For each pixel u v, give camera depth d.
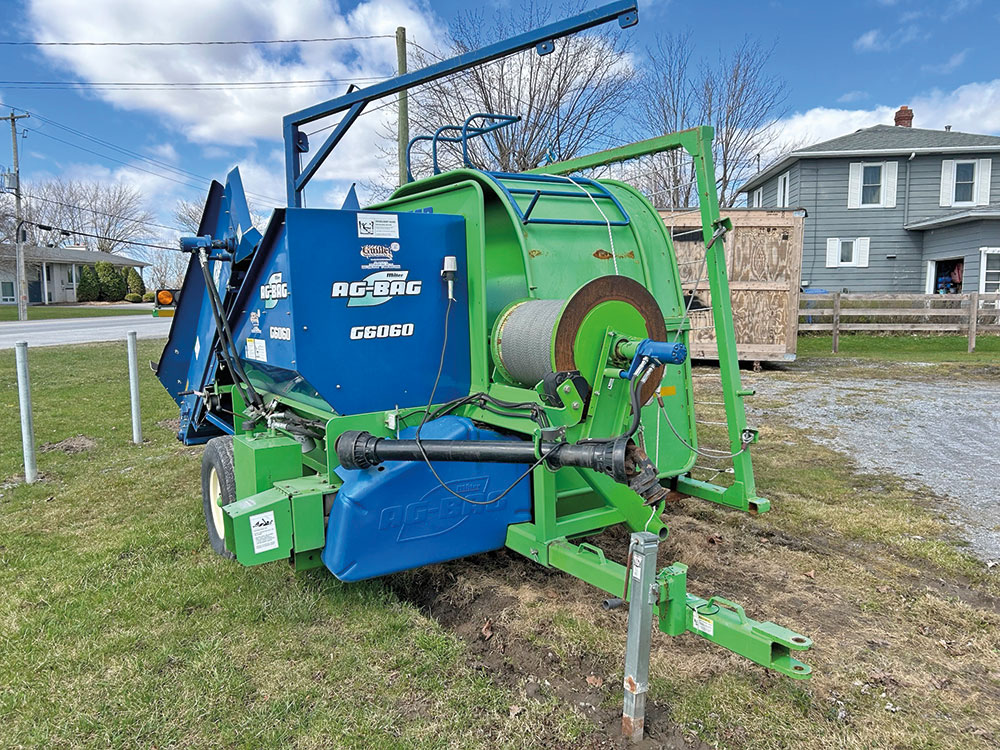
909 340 17.62
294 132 5.61
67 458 7.13
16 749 2.58
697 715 2.72
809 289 23.00
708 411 9.18
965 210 21.64
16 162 38.84
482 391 3.61
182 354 5.91
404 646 3.25
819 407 9.40
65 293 54.06
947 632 3.40
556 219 3.79
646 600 2.50
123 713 2.78
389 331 3.48
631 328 3.15
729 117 24.98
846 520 4.98
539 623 3.44
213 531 4.52
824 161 22.39
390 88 4.62
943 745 2.57
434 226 3.57
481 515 3.38
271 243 3.43
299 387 3.79
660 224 4.28
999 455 6.91
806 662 3.11
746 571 4.13
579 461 2.55
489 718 2.72
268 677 3.02
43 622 3.52
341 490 3.13
